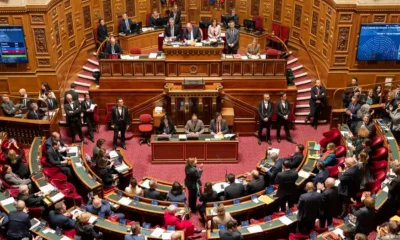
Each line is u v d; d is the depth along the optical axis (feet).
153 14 73.26
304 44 67.51
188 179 44.04
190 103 58.85
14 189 43.45
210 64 60.29
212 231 36.63
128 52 70.95
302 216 37.09
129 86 61.05
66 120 57.93
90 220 38.47
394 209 39.78
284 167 40.37
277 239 39.24
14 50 58.65
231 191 42.39
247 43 72.59
